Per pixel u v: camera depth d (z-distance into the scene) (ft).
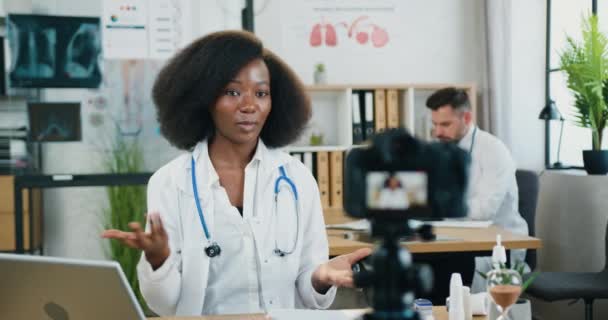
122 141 10.66
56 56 10.43
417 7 13.96
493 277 3.89
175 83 5.00
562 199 11.44
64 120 10.47
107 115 10.61
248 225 4.87
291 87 5.35
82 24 10.50
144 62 10.71
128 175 10.66
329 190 12.66
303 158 12.58
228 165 5.08
